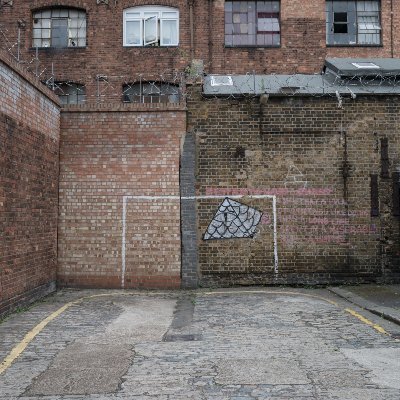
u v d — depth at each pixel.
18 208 9.66
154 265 12.34
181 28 19.55
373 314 9.08
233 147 12.74
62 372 5.80
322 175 12.69
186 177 12.56
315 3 19.72
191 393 5.06
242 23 19.80
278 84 13.68
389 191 12.68
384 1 19.91
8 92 9.13
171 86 19.55
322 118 12.78
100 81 19.30
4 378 5.62
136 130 12.59
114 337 7.47
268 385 5.26
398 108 12.82
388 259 12.57
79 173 12.47
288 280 12.51
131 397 5.00
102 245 12.34
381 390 5.07
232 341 7.16
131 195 12.46
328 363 6.01
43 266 11.20
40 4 19.56
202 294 11.55
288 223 12.61
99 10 19.56
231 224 12.58
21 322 8.45
